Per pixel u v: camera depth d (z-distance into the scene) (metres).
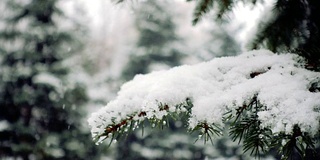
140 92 1.24
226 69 1.34
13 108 9.34
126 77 15.28
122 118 1.15
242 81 1.24
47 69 9.68
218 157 12.71
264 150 1.15
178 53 16.00
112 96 12.29
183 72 1.32
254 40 1.85
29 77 9.48
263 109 1.05
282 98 1.02
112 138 1.14
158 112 1.12
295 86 1.07
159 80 1.29
